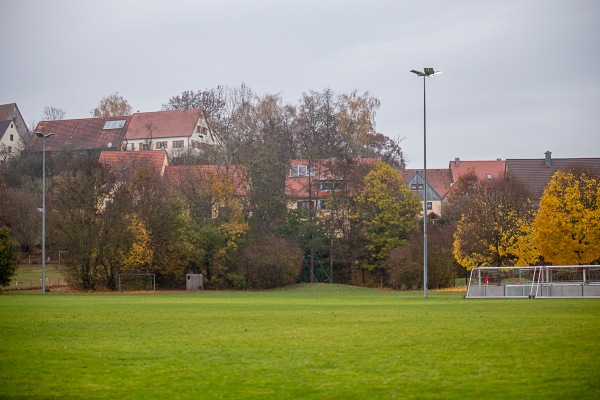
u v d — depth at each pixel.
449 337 22.17
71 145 137.38
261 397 14.62
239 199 91.00
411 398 14.33
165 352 19.95
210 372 17.03
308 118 115.81
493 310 34.12
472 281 52.94
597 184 71.19
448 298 52.97
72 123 148.50
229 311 35.88
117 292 74.06
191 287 80.88
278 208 94.38
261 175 94.62
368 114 130.12
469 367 17.11
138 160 110.94
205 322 28.77
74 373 17.08
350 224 93.56
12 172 119.81
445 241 84.69
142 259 77.19
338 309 36.97
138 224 77.38
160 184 85.56
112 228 74.81
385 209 90.38
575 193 68.00
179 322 28.86
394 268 80.12
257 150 96.38
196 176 91.44
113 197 77.19
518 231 74.25
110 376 16.72
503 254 73.81
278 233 91.06
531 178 108.25
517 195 79.12
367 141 129.88
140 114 147.00
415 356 18.73
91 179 75.62
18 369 17.59
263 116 116.62
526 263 72.06
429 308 36.91
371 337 22.62
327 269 95.25
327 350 19.97
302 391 15.03
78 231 73.62
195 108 155.62
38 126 148.75
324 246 92.62
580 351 19.00
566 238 67.19
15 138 150.50
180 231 81.75
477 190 85.38
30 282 79.75
